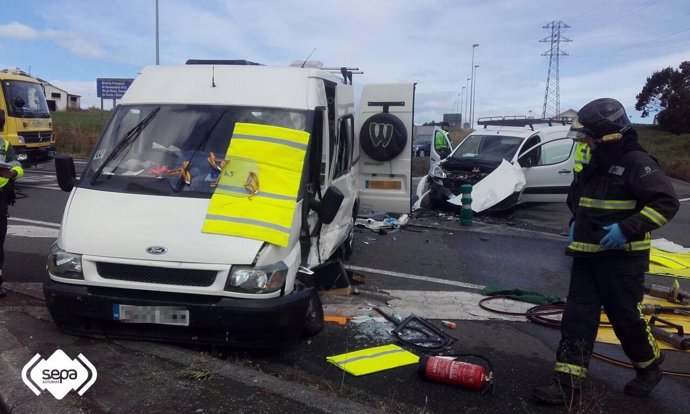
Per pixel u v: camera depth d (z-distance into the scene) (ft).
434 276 25.44
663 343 18.01
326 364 15.49
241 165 16.10
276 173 16.12
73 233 14.70
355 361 15.47
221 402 12.38
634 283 13.17
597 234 13.09
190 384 13.07
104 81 76.89
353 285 23.25
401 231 35.27
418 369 14.87
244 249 14.23
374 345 16.87
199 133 17.20
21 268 23.00
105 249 14.25
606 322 19.72
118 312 14.12
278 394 12.86
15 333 15.37
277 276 14.38
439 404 13.62
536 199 43.19
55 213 34.96
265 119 17.42
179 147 16.94
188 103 17.94
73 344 14.78
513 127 46.57
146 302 13.99
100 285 14.25
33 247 26.40
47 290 14.57
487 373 14.64
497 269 27.20
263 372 14.46
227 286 13.97
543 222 41.09
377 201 28.89
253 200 15.37
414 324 18.39
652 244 34.24
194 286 14.05
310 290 15.48
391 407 13.26
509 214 42.11
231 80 18.53
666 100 195.93
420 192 43.75
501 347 17.42
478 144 45.14
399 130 27.37
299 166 16.42
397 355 16.05
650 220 12.27
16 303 18.45
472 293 22.95
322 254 20.11
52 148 53.42
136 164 16.67
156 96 18.29
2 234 18.80
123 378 13.16
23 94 49.65
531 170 42.55
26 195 41.29
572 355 13.51
